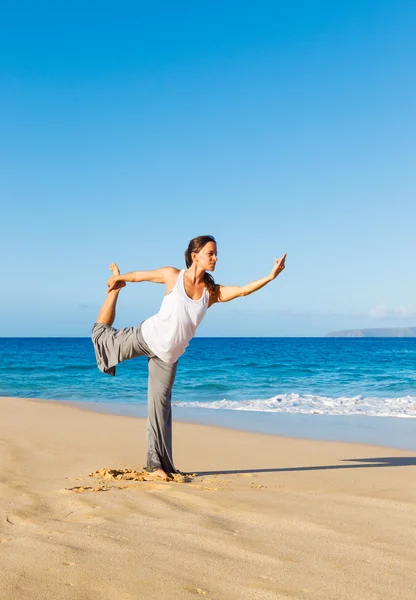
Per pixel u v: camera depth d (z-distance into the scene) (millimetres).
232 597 2619
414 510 4457
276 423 12703
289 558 3184
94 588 2674
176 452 8414
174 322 5605
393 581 2865
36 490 5020
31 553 3131
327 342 118562
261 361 42625
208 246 5488
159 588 2695
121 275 6008
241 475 6496
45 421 12016
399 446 9469
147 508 4312
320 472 6781
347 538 3609
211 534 3613
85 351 64312
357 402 17250
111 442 8953
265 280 5512
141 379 26547
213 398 19156
